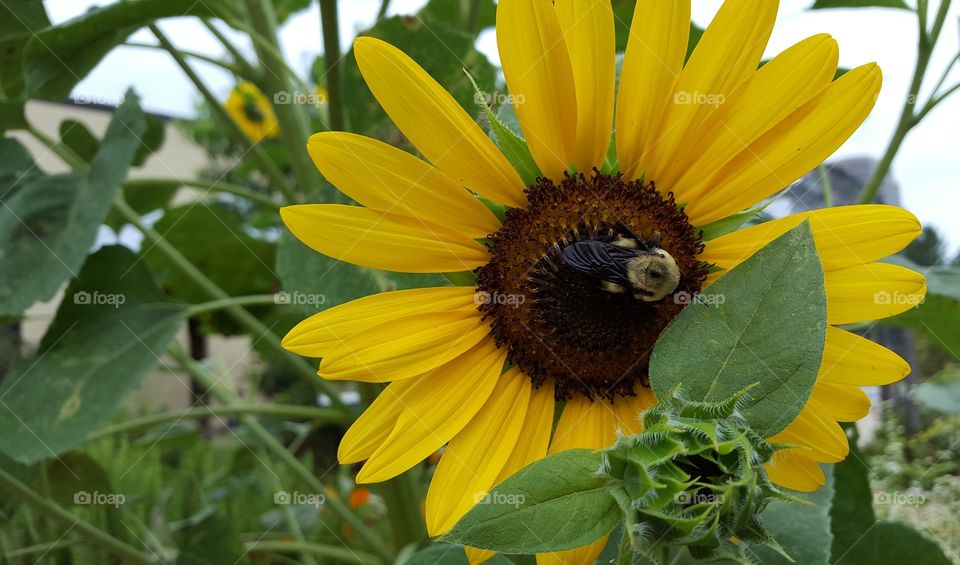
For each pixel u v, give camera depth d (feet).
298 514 0.96
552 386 0.42
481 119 0.46
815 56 0.38
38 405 0.57
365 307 0.40
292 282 0.49
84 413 0.57
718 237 0.41
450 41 0.56
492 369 0.42
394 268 0.40
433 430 0.40
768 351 0.32
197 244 0.90
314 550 0.74
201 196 0.85
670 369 0.33
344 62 0.57
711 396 0.32
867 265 0.38
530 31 0.39
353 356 0.39
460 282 0.42
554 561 0.38
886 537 0.58
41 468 0.65
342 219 0.39
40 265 0.57
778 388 0.32
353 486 1.12
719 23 0.38
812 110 0.39
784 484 0.39
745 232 0.40
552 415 0.42
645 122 0.40
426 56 0.56
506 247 0.41
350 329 0.39
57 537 0.75
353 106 0.58
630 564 0.30
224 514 0.77
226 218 0.88
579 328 0.41
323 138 0.38
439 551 0.43
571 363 0.42
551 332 0.41
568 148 0.41
